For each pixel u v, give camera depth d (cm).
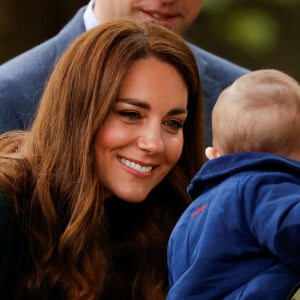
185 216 888
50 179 933
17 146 986
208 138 1139
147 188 942
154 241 995
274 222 793
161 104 926
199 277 844
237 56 1761
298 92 876
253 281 824
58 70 942
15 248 922
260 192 826
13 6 1939
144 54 924
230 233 836
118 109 922
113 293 970
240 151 884
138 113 924
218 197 852
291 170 842
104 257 955
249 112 876
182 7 1117
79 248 925
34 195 930
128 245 986
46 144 941
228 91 898
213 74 1160
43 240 927
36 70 1096
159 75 926
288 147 869
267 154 852
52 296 932
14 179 927
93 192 928
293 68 1780
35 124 953
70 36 1131
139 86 920
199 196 888
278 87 877
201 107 978
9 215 915
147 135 923
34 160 941
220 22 1738
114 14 1120
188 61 941
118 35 926
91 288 930
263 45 1744
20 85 1081
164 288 1004
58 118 936
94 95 920
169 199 1008
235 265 836
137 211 997
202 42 1747
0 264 911
